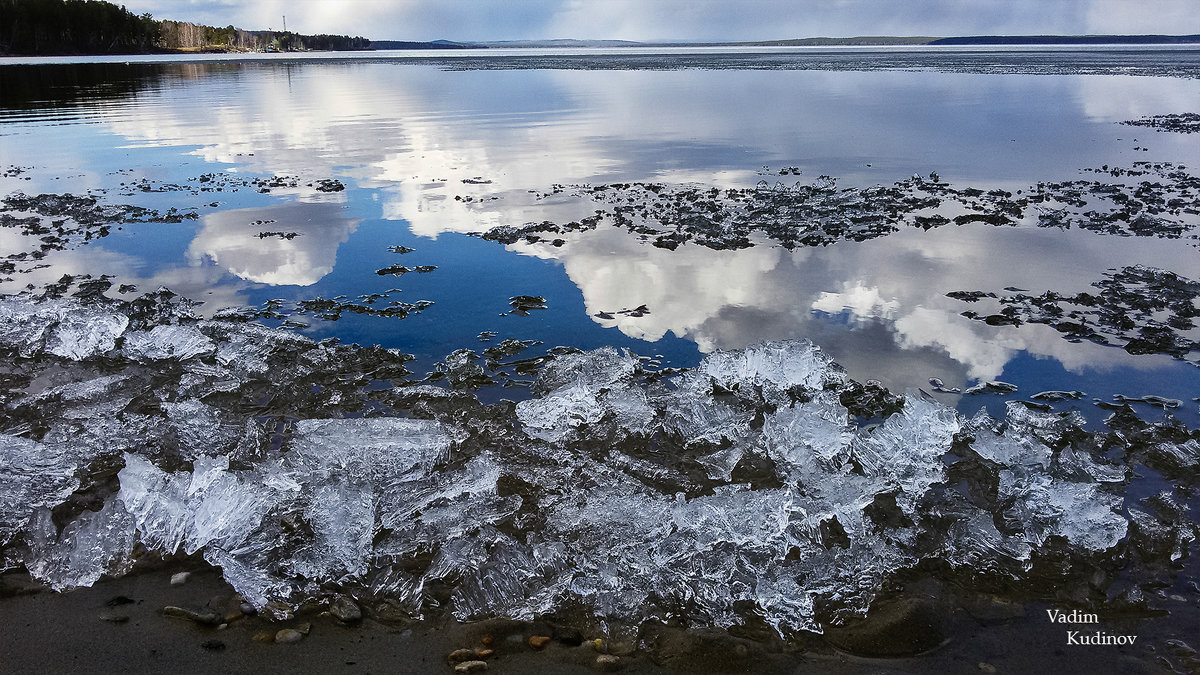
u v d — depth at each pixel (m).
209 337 4.34
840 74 30.66
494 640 2.15
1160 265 5.48
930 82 25.52
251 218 7.20
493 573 2.41
